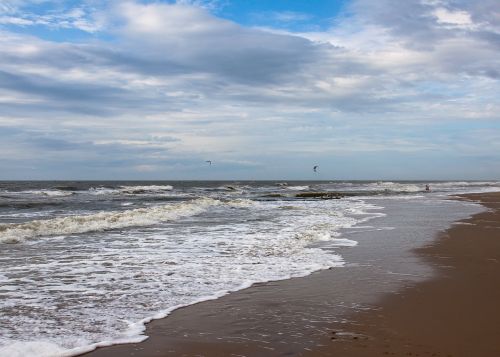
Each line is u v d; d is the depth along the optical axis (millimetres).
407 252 11164
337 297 7027
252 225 17609
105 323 5781
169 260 10031
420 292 7316
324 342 5105
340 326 5660
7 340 5129
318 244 12453
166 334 5398
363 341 5129
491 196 44062
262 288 7590
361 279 8234
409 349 4879
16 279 8188
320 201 37562
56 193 49094
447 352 4785
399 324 5738
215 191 62094
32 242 12922
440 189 70875
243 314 6168
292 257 10438
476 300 6859
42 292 7281
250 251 11227
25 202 33594
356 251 11305
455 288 7574
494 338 5227
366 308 6438
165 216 20594
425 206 29422
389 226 16922
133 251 11266
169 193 54781
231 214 23375
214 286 7711
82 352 4812
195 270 8977
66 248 11797
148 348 4953
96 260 10031
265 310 6352
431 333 5391
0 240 12727
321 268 9195
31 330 5492
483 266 9438
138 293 7242
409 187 78625
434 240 13172
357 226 16969
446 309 6387
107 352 4840
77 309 6371
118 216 18781
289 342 5121
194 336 5332
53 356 4676
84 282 7965
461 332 5426
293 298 6969
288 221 19266
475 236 14031
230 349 4922
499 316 6070
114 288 7551
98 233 15023
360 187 81375
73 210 27156
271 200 39750
